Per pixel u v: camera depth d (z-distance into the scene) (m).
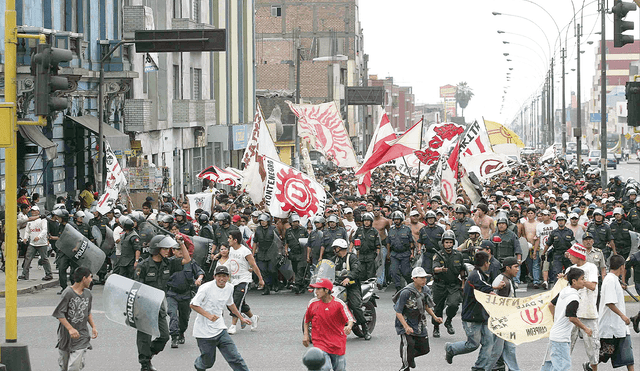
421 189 36.78
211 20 60.56
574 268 12.13
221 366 14.34
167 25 48.44
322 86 99.25
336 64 100.31
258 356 14.96
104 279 23.98
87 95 35.78
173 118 49.28
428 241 20.12
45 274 24.52
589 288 13.13
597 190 34.94
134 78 39.19
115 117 39.50
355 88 90.44
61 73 30.38
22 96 27.84
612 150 140.00
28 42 28.02
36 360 14.57
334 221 21.89
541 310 12.87
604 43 41.22
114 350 15.51
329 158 36.25
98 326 17.88
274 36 117.69
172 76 49.12
